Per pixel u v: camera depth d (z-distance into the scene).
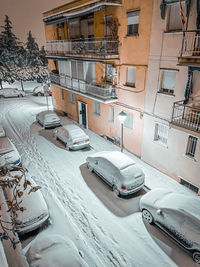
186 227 6.94
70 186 10.69
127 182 9.27
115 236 7.88
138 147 13.08
